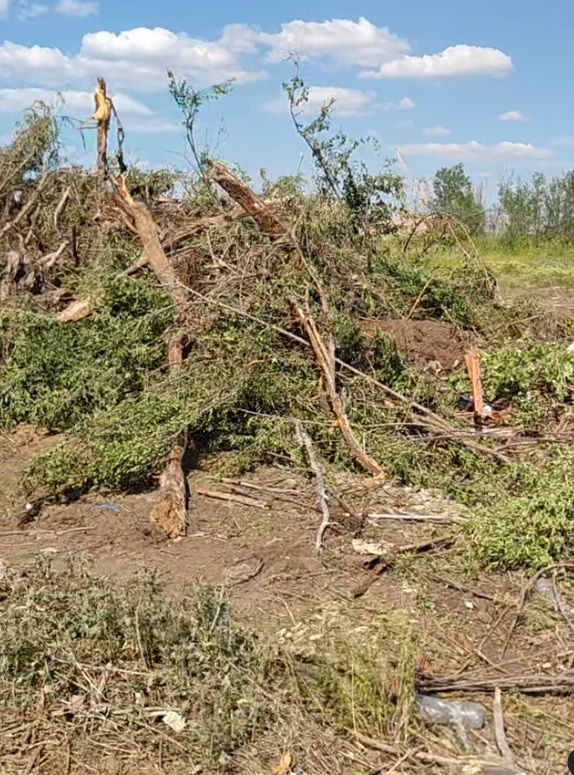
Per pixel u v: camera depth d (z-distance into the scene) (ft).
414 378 21.98
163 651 11.18
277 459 19.31
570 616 13.28
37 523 16.52
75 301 25.98
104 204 29.91
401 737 10.33
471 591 13.99
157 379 20.86
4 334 23.58
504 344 27.32
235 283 22.75
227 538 15.76
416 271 29.17
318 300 23.47
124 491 17.85
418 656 11.74
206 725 10.09
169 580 13.98
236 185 24.99
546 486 16.90
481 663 12.09
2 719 10.34
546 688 11.38
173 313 22.12
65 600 11.94
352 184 30.68
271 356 20.66
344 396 20.45
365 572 14.55
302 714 10.53
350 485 18.17
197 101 29.84
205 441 19.75
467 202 60.85
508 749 10.23
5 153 31.42
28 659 11.00
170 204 31.01
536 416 21.54
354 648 11.50
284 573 14.42
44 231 30.30
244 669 11.06
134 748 9.99
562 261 56.49
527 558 14.71
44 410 21.13
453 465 19.38
